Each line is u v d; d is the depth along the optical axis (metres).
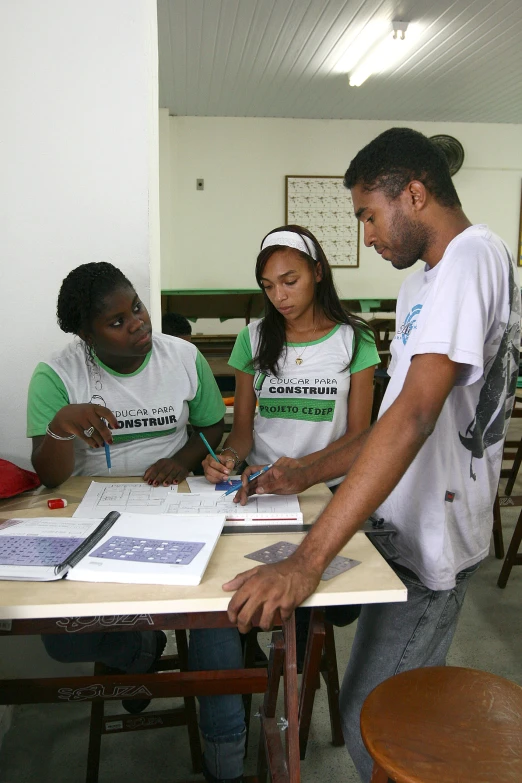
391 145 0.97
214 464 1.38
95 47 1.58
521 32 5.00
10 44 1.56
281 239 1.40
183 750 1.59
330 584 0.87
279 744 1.09
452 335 0.87
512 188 7.66
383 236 1.01
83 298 1.25
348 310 1.55
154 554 0.93
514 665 1.95
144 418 1.44
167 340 1.50
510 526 3.11
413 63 5.62
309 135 7.26
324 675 1.61
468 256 0.91
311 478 1.24
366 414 1.52
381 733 0.88
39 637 1.76
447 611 1.14
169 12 4.54
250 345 1.55
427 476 1.06
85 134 1.61
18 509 1.22
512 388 1.06
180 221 7.20
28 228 1.63
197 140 7.11
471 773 0.80
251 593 0.80
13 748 1.59
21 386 1.67
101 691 1.17
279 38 5.03
